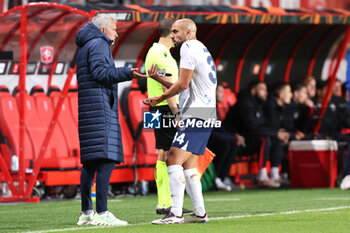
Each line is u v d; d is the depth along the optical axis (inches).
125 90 1685.5
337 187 1798.7
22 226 995.9
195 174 949.2
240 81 1895.9
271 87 1934.1
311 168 1811.0
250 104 1814.7
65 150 1589.6
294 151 1829.5
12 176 1469.0
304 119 1921.8
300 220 988.6
